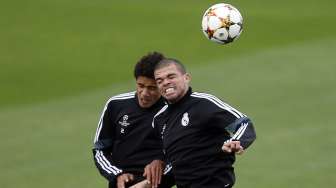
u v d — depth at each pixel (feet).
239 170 175.32
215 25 105.60
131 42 322.55
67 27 342.23
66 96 259.80
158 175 99.09
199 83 256.52
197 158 94.22
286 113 219.20
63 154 195.52
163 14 354.13
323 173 169.58
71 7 365.40
